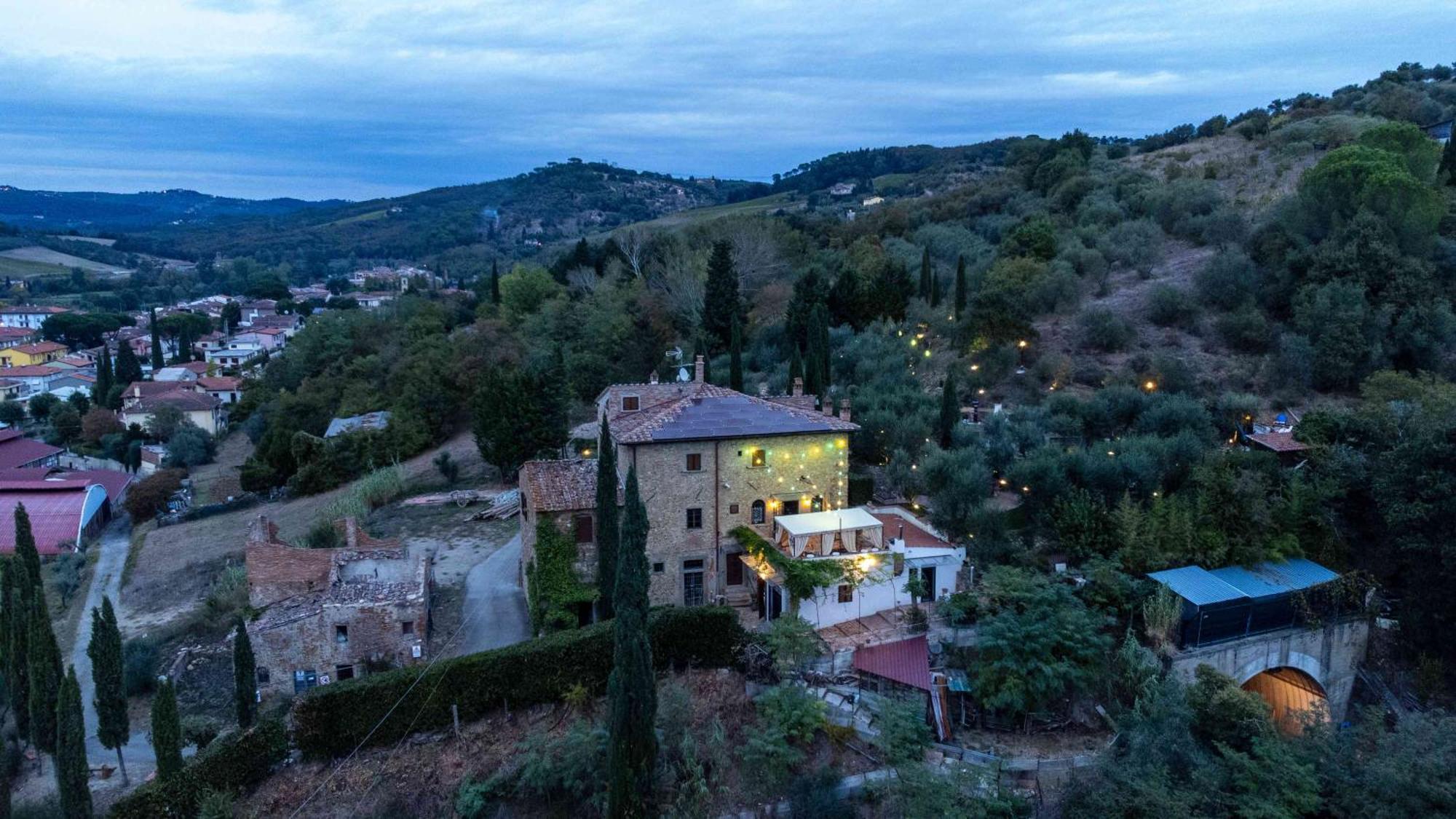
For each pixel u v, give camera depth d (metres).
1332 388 57.44
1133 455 41.34
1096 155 112.69
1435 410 41.91
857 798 28.59
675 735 29.80
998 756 30.23
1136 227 82.94
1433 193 63.34
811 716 29.61
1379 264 60.59
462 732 30.78
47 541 63.66
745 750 29.59
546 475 38.81
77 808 27.25
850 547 36.22
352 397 85.25
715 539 38.16
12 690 34.41
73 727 27.14
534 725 31.22
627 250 105.81
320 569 38.97
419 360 83.75
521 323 93.12
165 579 52.38
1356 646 37.81
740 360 62.53
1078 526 38.41
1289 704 37.88
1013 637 31.64
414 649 35.03
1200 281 68.94
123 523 72.25
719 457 37.72
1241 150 103.62
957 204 110.56
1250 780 28.23
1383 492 38.06
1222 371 59.19
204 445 90.94
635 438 36.31
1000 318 63.81
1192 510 39.41
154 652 38.97
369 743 29.95
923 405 53.38
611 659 32.19
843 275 77.44
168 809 26.48
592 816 28.48
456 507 57.66
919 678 31.77
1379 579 39.12
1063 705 32.53
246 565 43.03
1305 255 64.69
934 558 37.00
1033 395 58.47
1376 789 26.75
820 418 39.94
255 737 28.81
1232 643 35.03
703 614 32.81
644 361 81.56
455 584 43.50
